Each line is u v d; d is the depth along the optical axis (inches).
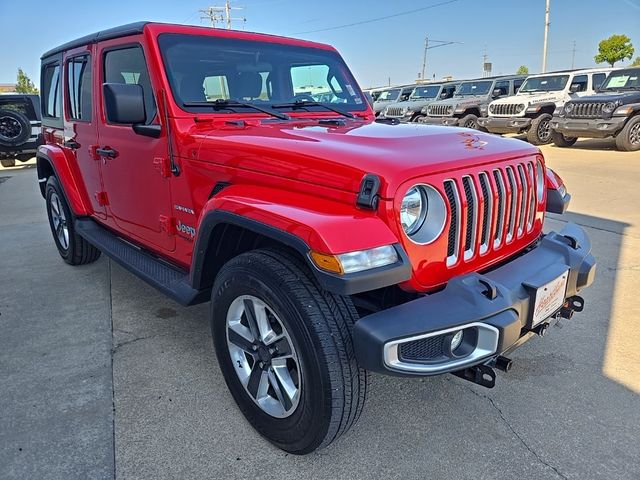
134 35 119.1
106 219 154.8
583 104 504.4
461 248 86.2
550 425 97.3
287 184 87.0
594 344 126.3
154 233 128.3
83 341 133.0
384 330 73.1
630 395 106.0
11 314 150.9
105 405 105.1
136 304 156.9
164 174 115.9
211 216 92.7
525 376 113.3
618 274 171.3
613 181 339.3
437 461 88.8
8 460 89.5
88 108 149.1
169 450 92.2
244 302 91.0
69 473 86.6
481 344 78.8
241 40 128.2
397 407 103.9
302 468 87.7
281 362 87.7
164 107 111.4
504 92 682.8
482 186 90.1
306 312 78.2
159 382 113.5
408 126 114.5
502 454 90.1
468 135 101.6
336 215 76.9
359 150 83.4
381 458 89.7
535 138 585.9
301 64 139.8
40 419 100.7
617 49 2293.3
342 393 78.8
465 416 100.7
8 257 209.3
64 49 161.8
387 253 73.9
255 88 129.6
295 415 85.3
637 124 479.8
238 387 97.1
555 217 246.1
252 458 90.2
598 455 89.3
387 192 75.2
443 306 77.1
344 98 147.7
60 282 177.3
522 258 96.3
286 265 82.6
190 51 118.2
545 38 1305.4
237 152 95.7
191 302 106.1
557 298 93.1
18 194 378.6
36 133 529.7
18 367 120.3
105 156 139.9
